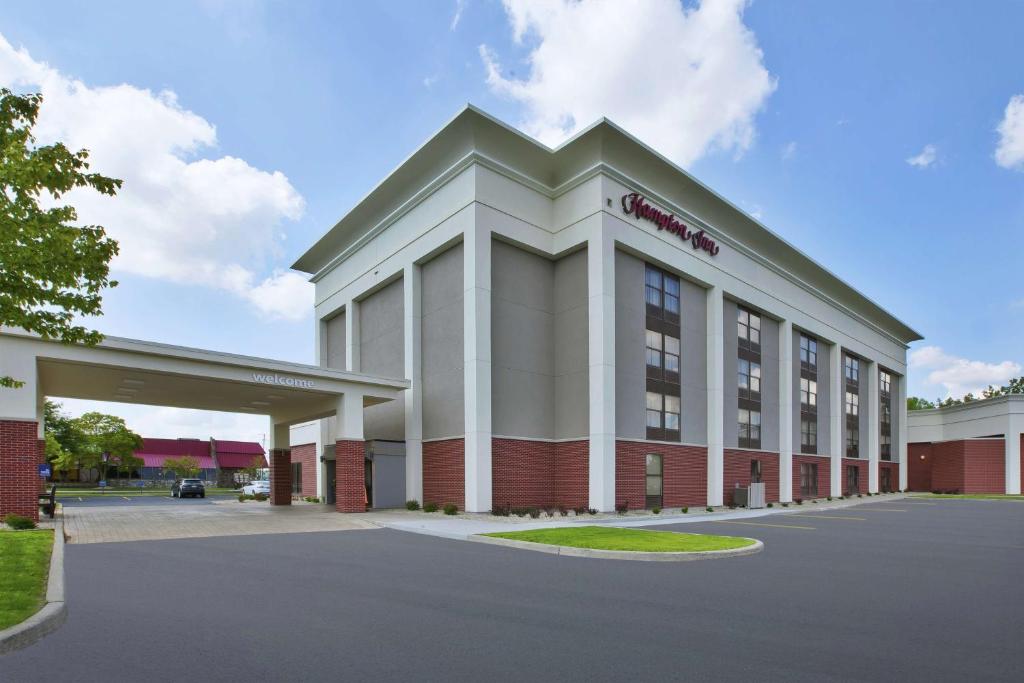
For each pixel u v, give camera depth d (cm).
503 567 1080
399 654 580
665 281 2683
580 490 2306
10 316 834
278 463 2930
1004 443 4612
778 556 1246
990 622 719
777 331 3462
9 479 1546
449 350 2389
